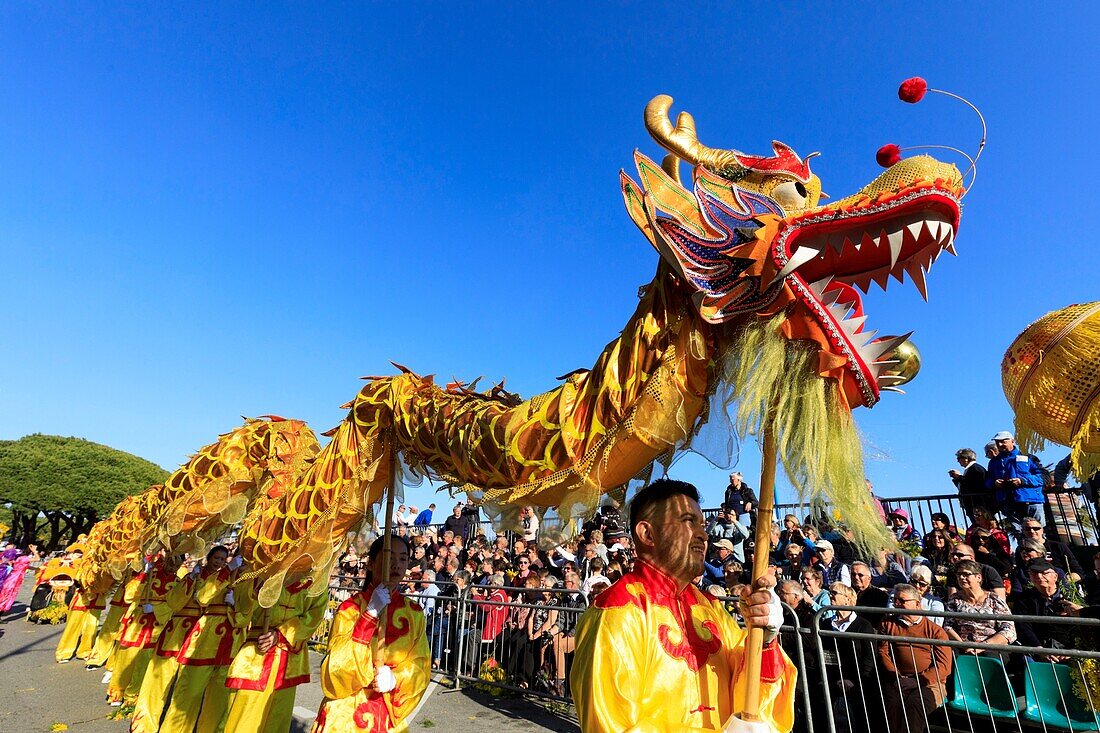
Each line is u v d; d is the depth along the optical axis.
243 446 5.56
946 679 4.14
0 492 34.41
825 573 6.39
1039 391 1.75
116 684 7.28
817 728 4.22
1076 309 1.77
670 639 1.88
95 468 37.00
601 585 6.45
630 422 2.05
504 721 6.07
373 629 3.66
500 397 2.83
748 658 1.86
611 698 1.71
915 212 1.77
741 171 2.12
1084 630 4.03
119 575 8.22
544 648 6.97
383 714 3.63
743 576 6.79
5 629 13.22
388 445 3.48
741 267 1.96
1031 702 3.85
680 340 2.04
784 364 1.90
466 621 7.64
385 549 3.73
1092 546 6.80
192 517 5.47
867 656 4.13
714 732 1.71
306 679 4.81
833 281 1.96
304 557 3.54
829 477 1.82
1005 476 7.43
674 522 2.02
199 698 5.68
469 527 12.47
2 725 6.36
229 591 5.84
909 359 1.88
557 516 2.38
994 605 5.05
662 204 2.07
